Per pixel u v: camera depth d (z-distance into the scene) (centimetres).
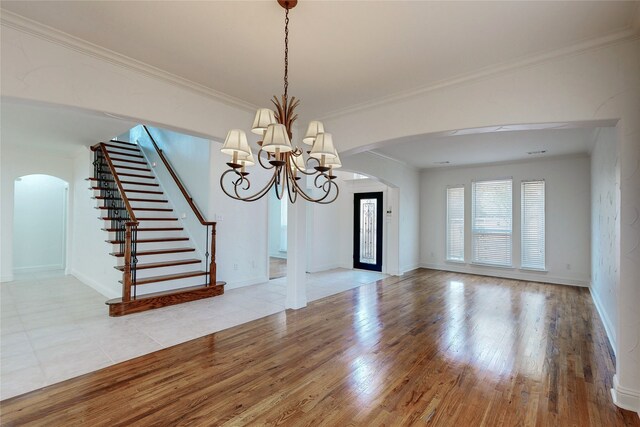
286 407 218
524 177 645
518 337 346
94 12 200
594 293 502
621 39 217
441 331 362
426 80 290
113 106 257
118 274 457
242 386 243
